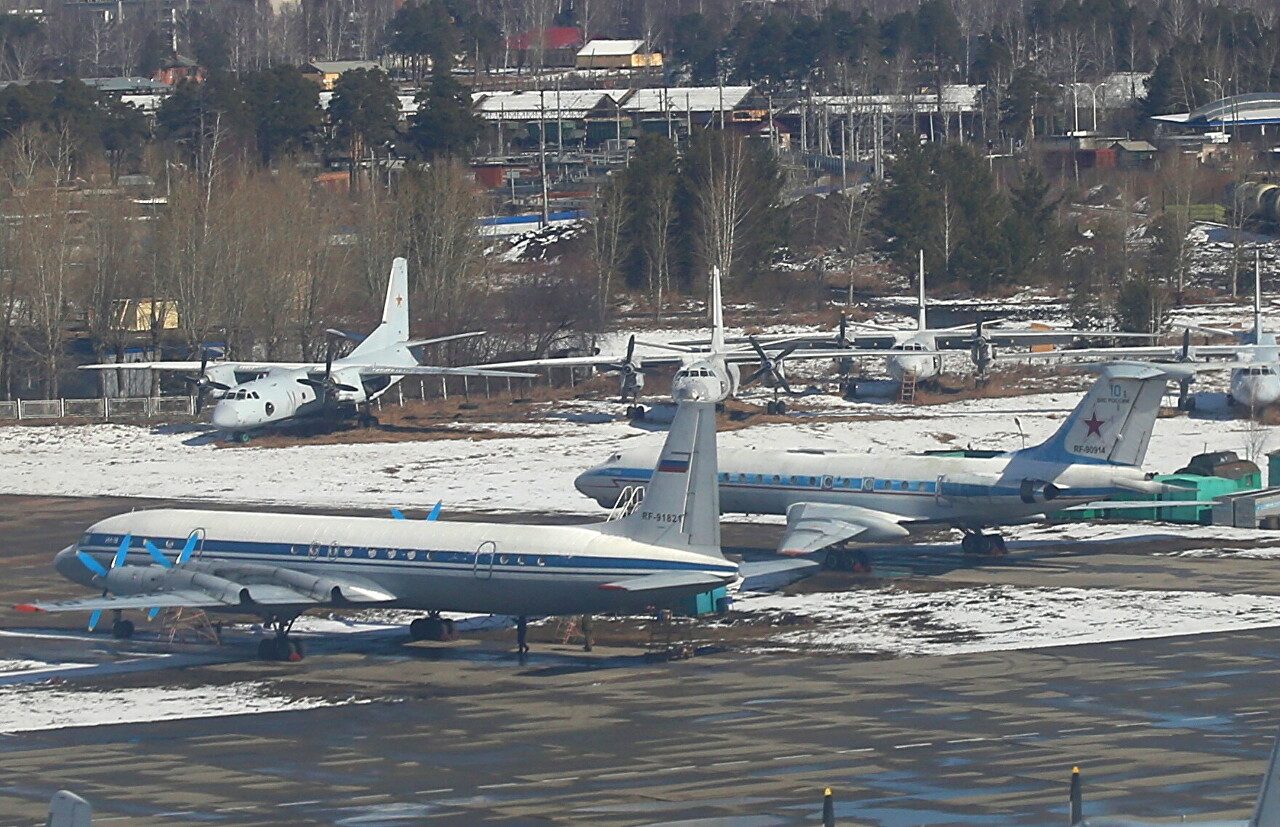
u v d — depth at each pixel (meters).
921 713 180.00
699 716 181.50
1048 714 178.00
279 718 185.88
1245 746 163.75
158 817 149.25
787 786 154.00
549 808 149.25
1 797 156.12
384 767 164.38
